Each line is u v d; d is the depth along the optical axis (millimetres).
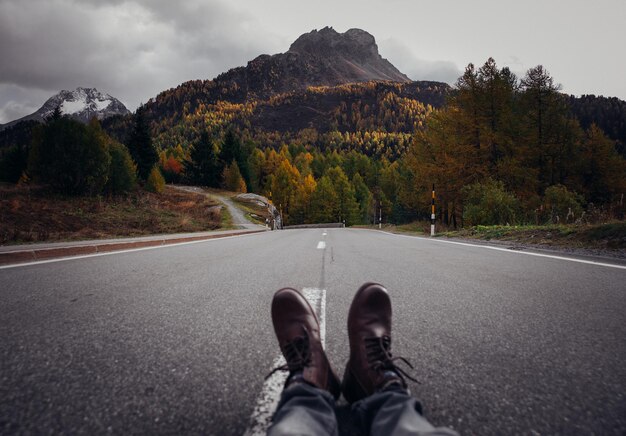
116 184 37188
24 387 1392
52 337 2012
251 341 1969
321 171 144250
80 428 1113
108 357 1718
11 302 2889
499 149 23984
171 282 3809
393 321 2352
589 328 2193
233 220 37656
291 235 16578
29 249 6266
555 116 26734
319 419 1003
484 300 2951
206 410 1236
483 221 15016
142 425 1137
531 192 22422
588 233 7457
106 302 2902
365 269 4727
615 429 1133
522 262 5293
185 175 94312
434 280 3885
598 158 28812
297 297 1852
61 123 28562
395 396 1105
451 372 1568
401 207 73188
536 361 1688
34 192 27516
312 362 1367
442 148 25859
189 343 1930
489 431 1125
